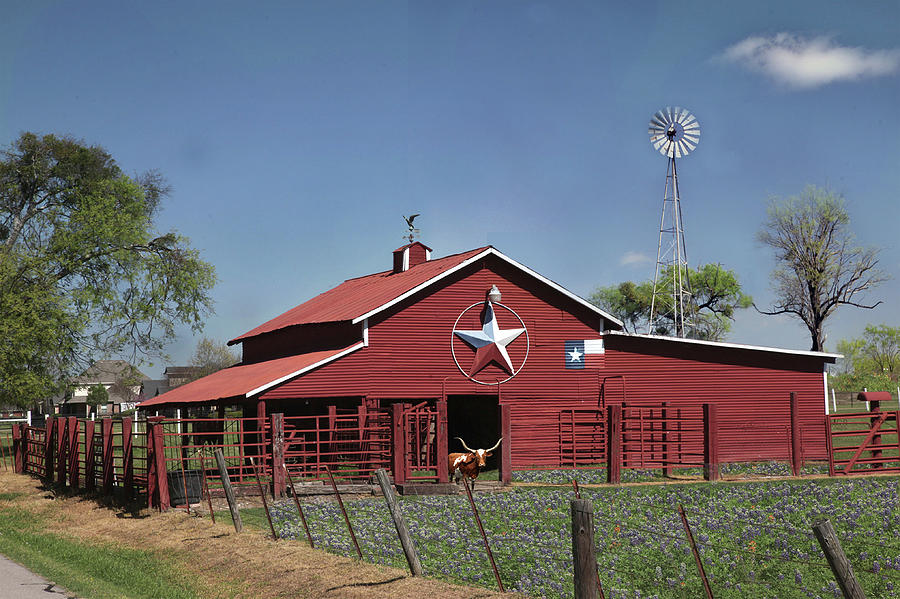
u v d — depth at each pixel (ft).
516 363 113.70
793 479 86.58
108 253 189.57
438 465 84.84
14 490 102.73
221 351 392.68
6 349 154.61
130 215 194.08
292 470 93.25
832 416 89.81
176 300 201.77
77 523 79.36
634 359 118.11
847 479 85.05
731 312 338.75
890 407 219.00
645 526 58.85
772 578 44.98
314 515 70.74
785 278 277.44
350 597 44.70
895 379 302.04
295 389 102.27
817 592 42.32
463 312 112.16
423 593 43.70
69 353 175.63
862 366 325.62
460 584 45.24
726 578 45.16
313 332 125.39
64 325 169.27
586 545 32.96
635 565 48.37
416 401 111.96
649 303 350.23
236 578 52.21
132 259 193.06
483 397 130.41
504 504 72.64
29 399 160.97
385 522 65.92
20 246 177.27
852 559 47.67
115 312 187.93
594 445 102.37
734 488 78.84
